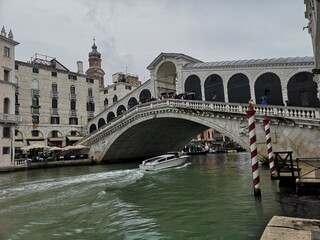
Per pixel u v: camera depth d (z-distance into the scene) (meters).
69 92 40.00
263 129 17.08
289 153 10.09
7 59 26.89
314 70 13.40
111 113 36.16
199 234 6.16
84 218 7.88
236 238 5.79
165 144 35.75
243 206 8.24
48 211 8.80
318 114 14.79
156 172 19.72
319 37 9.55
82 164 29.70
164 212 8.20
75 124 40.06
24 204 9.89
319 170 9.65
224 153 51.16
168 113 23.64
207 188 11.98
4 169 22.95
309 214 7.10
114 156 31.95
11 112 26.53
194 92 25.61
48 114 37.25
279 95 20.62
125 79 48.34
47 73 37.78
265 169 16.34
